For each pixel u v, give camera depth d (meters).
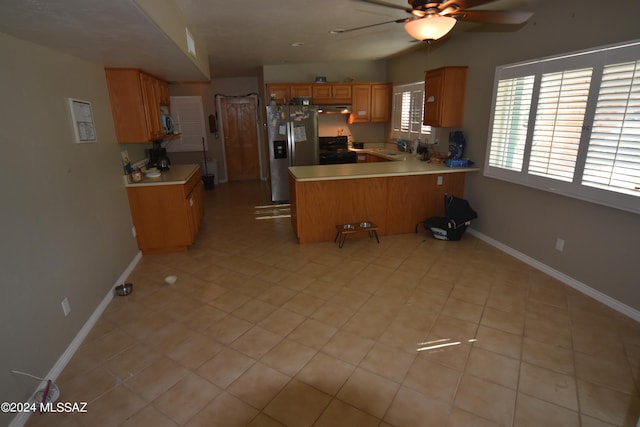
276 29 3.76
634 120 2.44
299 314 2.74
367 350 2.30
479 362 2.18
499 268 3.48
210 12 3.02
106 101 3.35
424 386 1.99
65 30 1.93
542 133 3.22
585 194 2.84
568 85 2.92
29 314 1.92
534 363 2.16
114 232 3.27
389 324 2.58
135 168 3.90
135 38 2.21
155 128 3.88
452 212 4.19
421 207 4.48
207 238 4.54
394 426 1.75
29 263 1.95
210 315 2.76
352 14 3.26
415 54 5.55
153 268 3.65
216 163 8.10
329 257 3.82
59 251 2.28
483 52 3.96
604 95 2.63
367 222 4.25
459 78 4.28
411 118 5.83
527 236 3.56
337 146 6.94
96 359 2.28
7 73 1.92
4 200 1.79
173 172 4.38
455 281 3.22
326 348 2.33
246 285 3.24
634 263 2.56
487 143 3.99
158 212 3.89
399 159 5.21
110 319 2.74
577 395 1.91
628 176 2.51
